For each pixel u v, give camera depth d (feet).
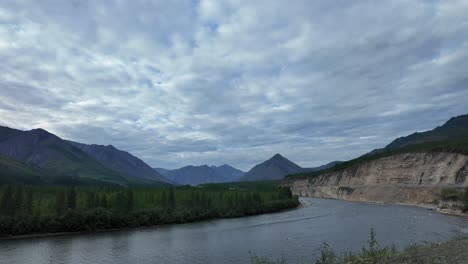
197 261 163.73
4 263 174.19
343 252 151.94
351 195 654.94
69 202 333.21
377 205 478.59
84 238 259.80
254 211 428.97
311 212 416.67
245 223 332.80
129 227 322.34
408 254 80.84
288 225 295.48
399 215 323.98
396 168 574.56
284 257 154.30
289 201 507.71
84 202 352.69
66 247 218.18
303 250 170.50
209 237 244.83
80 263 169.68
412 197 478.59
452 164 455.22
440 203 369.50
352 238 199.31
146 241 235.61
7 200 297.74
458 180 426.92
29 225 278.67
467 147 453.99
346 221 296.51
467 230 210.38
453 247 87.10
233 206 421.59
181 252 188.55
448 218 286.87
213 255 175.32
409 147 614.75
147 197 414.82
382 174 604.08
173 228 313.32
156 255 183.32
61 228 289.53
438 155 496.64
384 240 182.39
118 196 358.64
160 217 344.49
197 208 385.29
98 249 207.82
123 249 205.36
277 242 203.10
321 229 252.83
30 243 238.68
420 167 518.37
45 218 287.69
